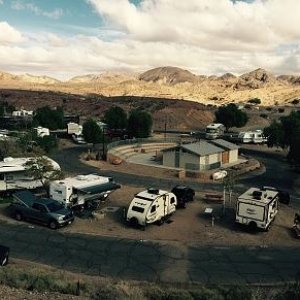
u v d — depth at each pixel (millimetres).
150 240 27875
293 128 72875
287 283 21281
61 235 28031
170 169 54531
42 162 36906
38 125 86500
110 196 39031
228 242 28219
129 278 21828
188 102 159125
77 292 16625
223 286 20094
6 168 36156
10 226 29312
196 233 29828
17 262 22359
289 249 27328
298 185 50344
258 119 128500
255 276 22734
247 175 55406
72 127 84312
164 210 31656
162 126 117562
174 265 23906
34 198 31078
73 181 35031
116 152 67062
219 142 63500
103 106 144375
